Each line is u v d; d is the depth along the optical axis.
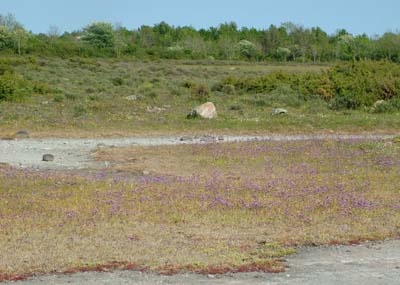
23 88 37.41
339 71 42.78
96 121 28.48
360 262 9.15
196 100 37.97
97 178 15.79
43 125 27.23
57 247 9.46
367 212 12.22
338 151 20.50
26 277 8.16
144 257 9.05
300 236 10.47
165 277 8.26
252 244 9.96
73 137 25.31
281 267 8.82
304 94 40.19
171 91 41.50
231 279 8.24
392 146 21.75
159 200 12.97
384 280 8.29
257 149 20.88
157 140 24.77
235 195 13.58
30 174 16.06
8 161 19.16
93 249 9.41
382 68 42.16
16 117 28.61
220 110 33.41
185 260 8.95
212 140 24.58
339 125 29.11
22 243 9.64
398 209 12.54
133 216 11.55
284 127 28.44
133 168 17.59
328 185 14.91
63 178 15.52
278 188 14.42
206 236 10.36
